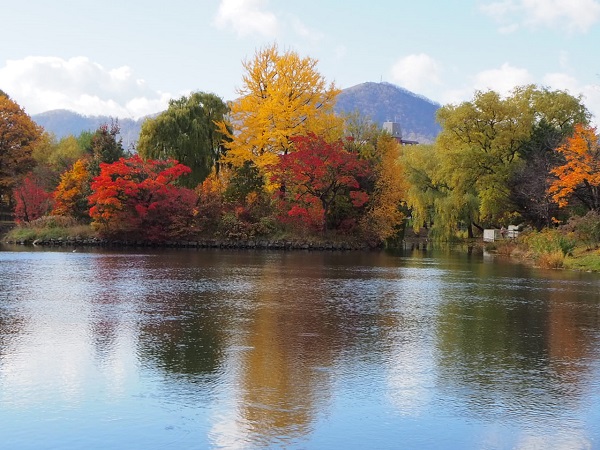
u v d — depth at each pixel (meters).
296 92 53.38
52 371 9.31
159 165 49.28
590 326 13.73
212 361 10.05
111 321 13.44
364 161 49.91
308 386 8.73
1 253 37.06
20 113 66.31
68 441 6.73
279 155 49.56
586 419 7.55
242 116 53.59
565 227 38.47
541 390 8.70
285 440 6.82
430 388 8.73
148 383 8.77
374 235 49.72
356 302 17.14
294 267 29.14
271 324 13.41
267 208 51.09
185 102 55.28
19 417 7.41
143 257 34.59
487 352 11.01
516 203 49.34
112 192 45.66
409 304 16.91
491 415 7.66
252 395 8.30
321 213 49.19
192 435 6.92
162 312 14.77
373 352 10.85
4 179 63.91
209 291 19.00
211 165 54.97
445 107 56.09
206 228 48.78
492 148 53.09
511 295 19.28
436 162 62.66
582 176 36.22
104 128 55.28
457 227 68.94
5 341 11.27
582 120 53.22
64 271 25.27
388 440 6.86
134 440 6.77
